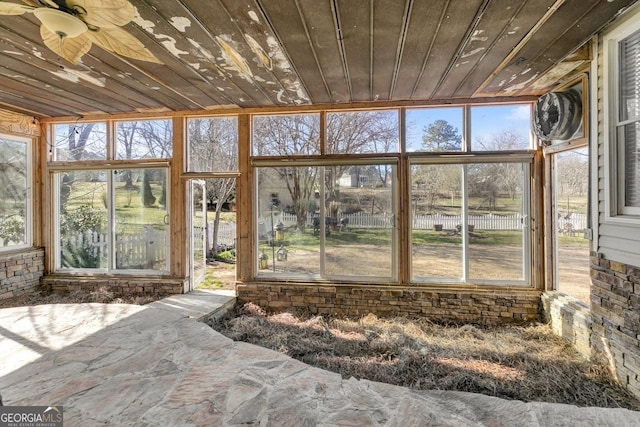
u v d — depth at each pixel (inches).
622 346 97.8
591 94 108.2
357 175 160.9
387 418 51.7
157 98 146.6
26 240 177.2
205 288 201.5
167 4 75.0
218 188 301.9
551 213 145.3
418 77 122.8
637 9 86.0
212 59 105.6
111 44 80.5
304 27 86.3
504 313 148.5
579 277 129.0
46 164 179.9
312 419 50.9
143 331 86.7
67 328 89.0
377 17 82.0
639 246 91.0
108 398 55.9
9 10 63.3
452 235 154.6
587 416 56.2
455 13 80.5
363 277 160.2
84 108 161.8
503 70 116.6
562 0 75.7
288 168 166.2
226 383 61.1
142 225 177.5
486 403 60.7
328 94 142.4
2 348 76.2
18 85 130.0
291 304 163.0
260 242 168.9
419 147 155.6
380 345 124.1
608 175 102.0
